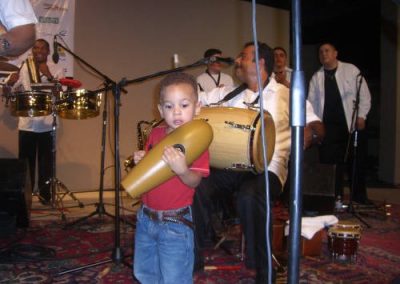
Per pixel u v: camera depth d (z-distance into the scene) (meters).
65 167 6.12
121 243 3.54
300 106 1.12
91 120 6.27
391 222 4.54
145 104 6.67
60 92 4.06
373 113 9.92
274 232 3.04
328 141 5.24
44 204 5.16
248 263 2.49
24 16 1.94
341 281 2.80
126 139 6.54
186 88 1.76
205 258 3.19
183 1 6.95
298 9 1.10
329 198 4.22
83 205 5.00
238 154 2.43
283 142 2.74
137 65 6.61
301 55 1.12
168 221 1.79
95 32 6.26
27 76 4.96
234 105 2.95
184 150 1.66
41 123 5.12
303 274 2.91
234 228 3.92
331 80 5.20
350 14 9.70
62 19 5.98
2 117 5.73
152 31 6.71
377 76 9.85
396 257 3.34
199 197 2.68
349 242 3.18
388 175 7.75
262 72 2.83
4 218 3.77
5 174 3.75
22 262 3.05
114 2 6.38
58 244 3.51
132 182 1.68
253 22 1.25
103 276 2.77
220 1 7.28
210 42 7.22
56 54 4.35
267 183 1.32
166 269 1.79
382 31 7.77
